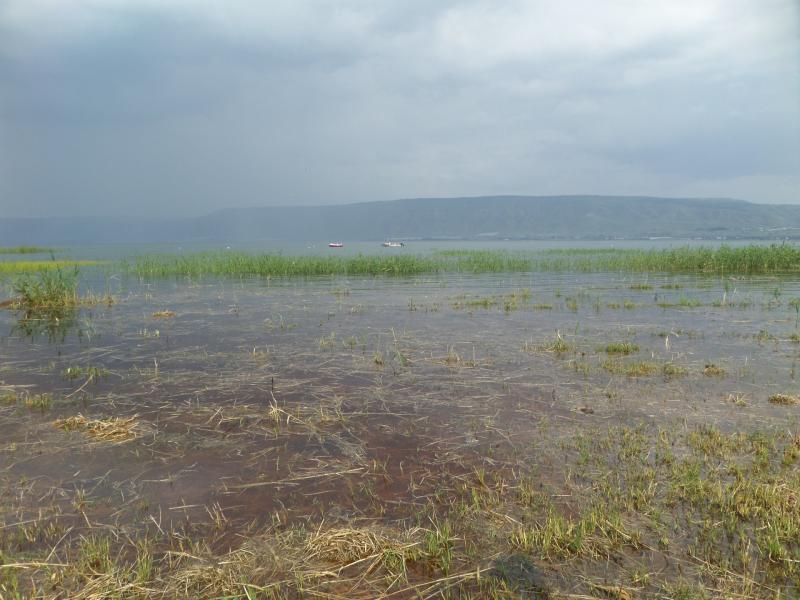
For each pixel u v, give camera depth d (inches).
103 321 446.9
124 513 137.6
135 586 106.8
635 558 117.2
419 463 166.9
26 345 348.8
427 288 703.1
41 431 194.1
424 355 313.1
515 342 346.9
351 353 320.5
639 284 692.1
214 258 1157.1
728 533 126.0
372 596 105.4
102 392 242.7
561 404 221.1
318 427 198.1
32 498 145.3
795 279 755.4
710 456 167.2
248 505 141.6
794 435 182.9
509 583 108.7
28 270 976.9
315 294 641.6
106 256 1749.5
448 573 112.7
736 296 571.5
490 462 166.4
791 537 123.2
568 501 141.6
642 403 220.8
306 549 120.2
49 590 107.2
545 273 929.5
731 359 293.7
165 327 416.2
